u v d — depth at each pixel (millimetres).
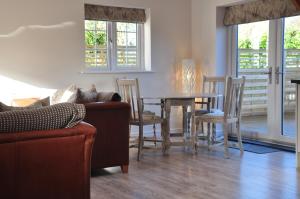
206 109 6227
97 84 6332
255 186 3918
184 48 7105
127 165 4523
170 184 4035
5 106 3182
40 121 2688
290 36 5770
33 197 2688
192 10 7141
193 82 6863
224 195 3654
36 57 5859
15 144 2598
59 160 2744
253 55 6371
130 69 6793
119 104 4402
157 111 6922
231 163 4887
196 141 5531
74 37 6109
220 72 6746
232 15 6559
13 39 5699
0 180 2574
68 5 6039
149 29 6758
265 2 5973
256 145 5977
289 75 5820
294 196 3605
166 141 5453
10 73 5703
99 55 6527
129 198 3619
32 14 5805
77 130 2775
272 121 6098
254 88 6383
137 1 6617
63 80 6059
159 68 6867
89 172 2877
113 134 4414
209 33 6793
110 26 6586
